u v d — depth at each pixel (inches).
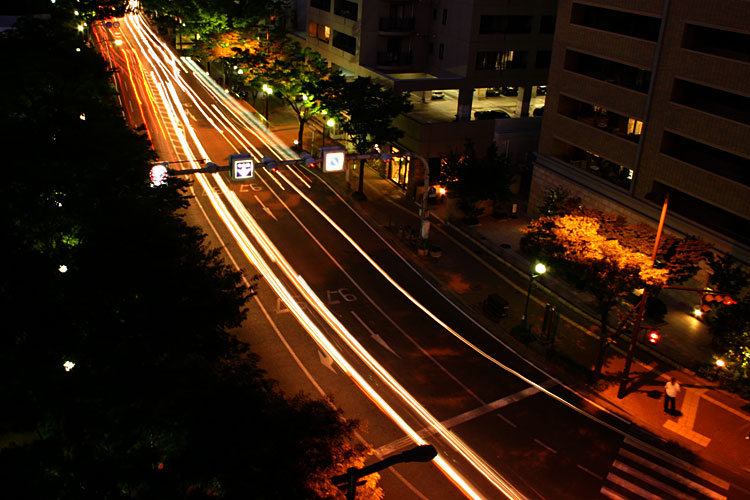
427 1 2800.2
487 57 2603.3
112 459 719.1
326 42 3216.0
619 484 1107.9
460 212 2140.7
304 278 1721.2
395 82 2496.3
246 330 1465.3
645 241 1344.7
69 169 1160.8
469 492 1064.8
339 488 750.5
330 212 2162.9
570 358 1422.2
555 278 1784.0
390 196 2347.4
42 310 960.3
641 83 1753.2
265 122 3024.1
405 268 1823.3
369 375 1344.7
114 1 3777.1
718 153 1609.3
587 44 1861.5
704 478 1133.1
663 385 1378.0
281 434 753.0
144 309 973.8
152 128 2805.1
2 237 1050.1
